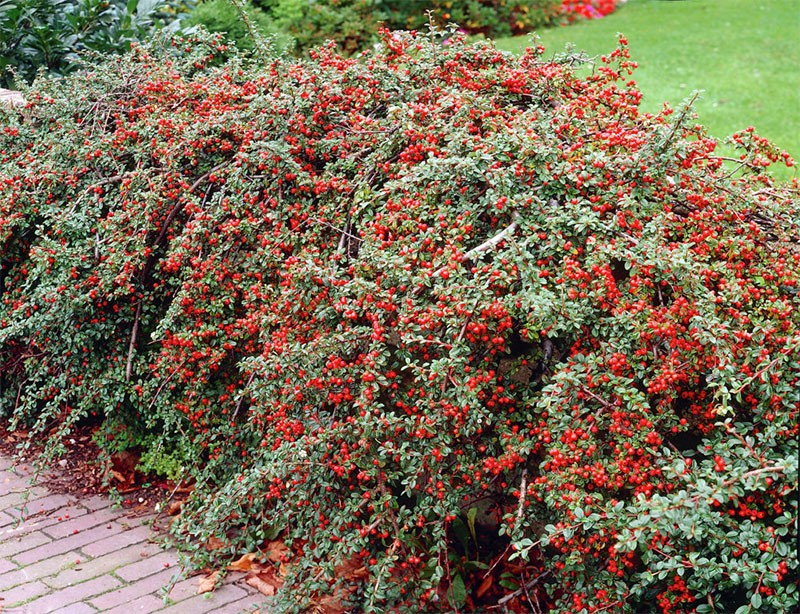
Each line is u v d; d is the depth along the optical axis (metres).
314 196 3.92
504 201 3.09
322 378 3.15
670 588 2.75
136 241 4.11
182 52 5.55
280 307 3.33
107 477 4.12
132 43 5.13
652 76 10.78
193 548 3.44
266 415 3.61
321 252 3.71
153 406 4.21
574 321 2.89
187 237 3.81
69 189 4.47
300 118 3.88
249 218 3.79
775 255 3.24
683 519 2.53
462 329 2.94
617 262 3.27
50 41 6.86
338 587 3.15
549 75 3.88
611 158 3.33
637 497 2.72
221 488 3.78
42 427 4.05
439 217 3.26
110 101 4.83
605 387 2.94
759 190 3.62
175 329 3.91
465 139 3.34
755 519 2.86
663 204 3.28
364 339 3.16
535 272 2.92
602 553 2.99
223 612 3.23
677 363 2.87
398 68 4.16
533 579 3.18
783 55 11.46
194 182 4.20
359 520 3.45
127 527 3.83
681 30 13.26
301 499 3.18
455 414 2.91
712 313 2.83
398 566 3.42
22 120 5.14
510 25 14.02
